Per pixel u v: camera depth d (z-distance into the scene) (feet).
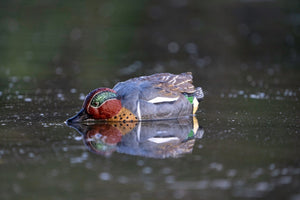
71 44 161.27
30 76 120.88
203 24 191.42
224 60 140.15
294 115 83.30
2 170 55.93
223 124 77.30
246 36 171.83
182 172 55.36
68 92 103.50
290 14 205.36
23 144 65.82
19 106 90.07
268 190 50.37
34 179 53.36
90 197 48.70
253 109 88.22
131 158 60.49
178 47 156.97
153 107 78.79
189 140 68.18
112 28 185.47
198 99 84.64
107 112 77.71
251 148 63.93
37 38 168.66
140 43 162.71
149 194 49.49
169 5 229.66
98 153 62.44
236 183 52.13
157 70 126.82
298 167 56.70
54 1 233.55
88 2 231.71
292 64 135.23
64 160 59.52
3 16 200.85
